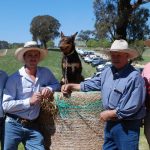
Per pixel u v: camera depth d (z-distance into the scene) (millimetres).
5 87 5254
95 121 5348
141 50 16844
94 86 5250
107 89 4852
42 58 5418
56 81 5555
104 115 4816
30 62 5262
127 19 20203
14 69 38188
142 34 20859
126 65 4809
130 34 20812
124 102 4711
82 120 5332
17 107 5156
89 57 43250
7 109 5188
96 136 5363
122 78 4762
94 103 5320
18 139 5262
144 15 20828
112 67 4918
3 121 5309
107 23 20875
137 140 4816
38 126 5438
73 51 6621
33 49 5227
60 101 5332
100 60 40125
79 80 6656
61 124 5367
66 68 6617
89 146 5355
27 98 5250
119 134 4809
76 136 5348
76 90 5391
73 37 6652
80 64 6707
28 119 5250
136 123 4801
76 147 5363
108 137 4949
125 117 4711
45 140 5488
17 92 5246
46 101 5332
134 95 4688
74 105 5320
